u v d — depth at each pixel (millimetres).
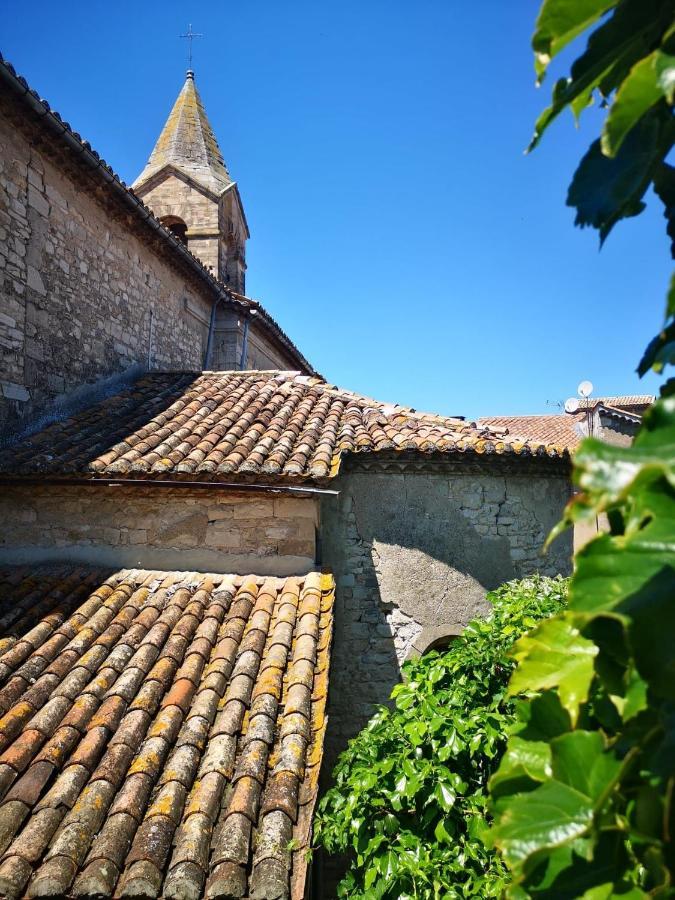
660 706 1218
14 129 7727
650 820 1239
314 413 8570
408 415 8703
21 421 7781
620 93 1335
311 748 4859
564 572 8156
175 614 6281
